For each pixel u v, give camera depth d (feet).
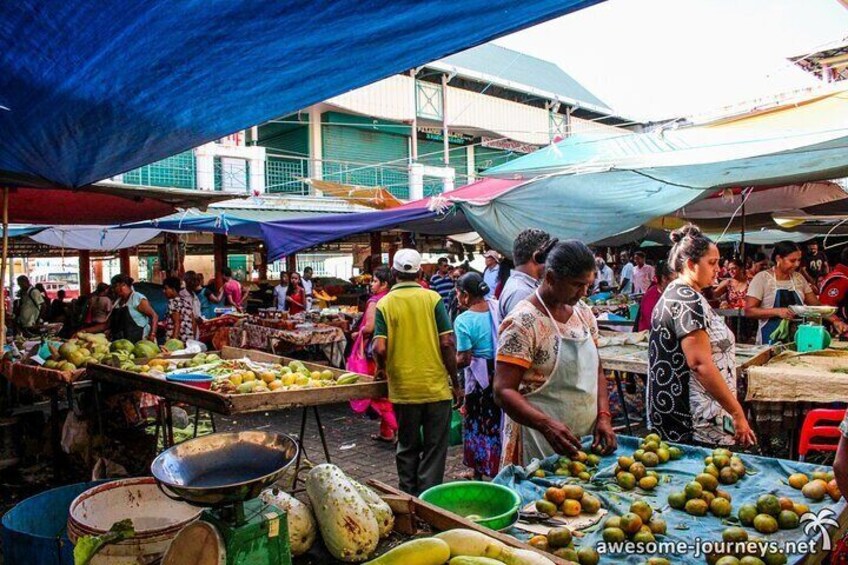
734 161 18.43
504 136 86.79
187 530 5.56
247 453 6.06
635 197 24.03
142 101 9.81
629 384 26.89
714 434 10.43
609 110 102.68
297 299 42.55
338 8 6.48
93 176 15.81
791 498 7.68
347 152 71.77
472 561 5.57
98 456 16.83
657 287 24.25
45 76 8.65
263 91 9.52
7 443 18.24
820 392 13.78
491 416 14.96
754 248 51.37
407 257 15.11
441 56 8.33
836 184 28.40
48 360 17.65
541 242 13.25
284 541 5.60
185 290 31.58
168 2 6.32
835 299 22.12
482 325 15.03
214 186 50.67
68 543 8.96
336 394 13.89
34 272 104.63
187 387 13.61
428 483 14.76
